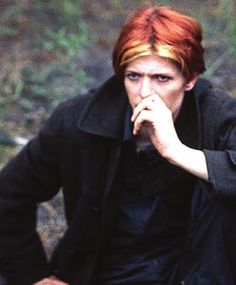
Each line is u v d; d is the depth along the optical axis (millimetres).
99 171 3150
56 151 3221
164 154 2869
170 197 3127
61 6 6930
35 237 3518
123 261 3244
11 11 6785
